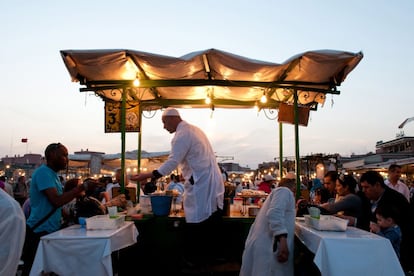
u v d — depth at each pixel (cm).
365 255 296
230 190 516
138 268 434
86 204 407
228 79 498
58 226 369
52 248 303
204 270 403
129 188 575
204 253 400
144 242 435
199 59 454
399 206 377
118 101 604
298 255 393
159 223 434
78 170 1848
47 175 358
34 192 359
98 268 300
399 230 346
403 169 1870
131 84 493
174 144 391
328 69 469
